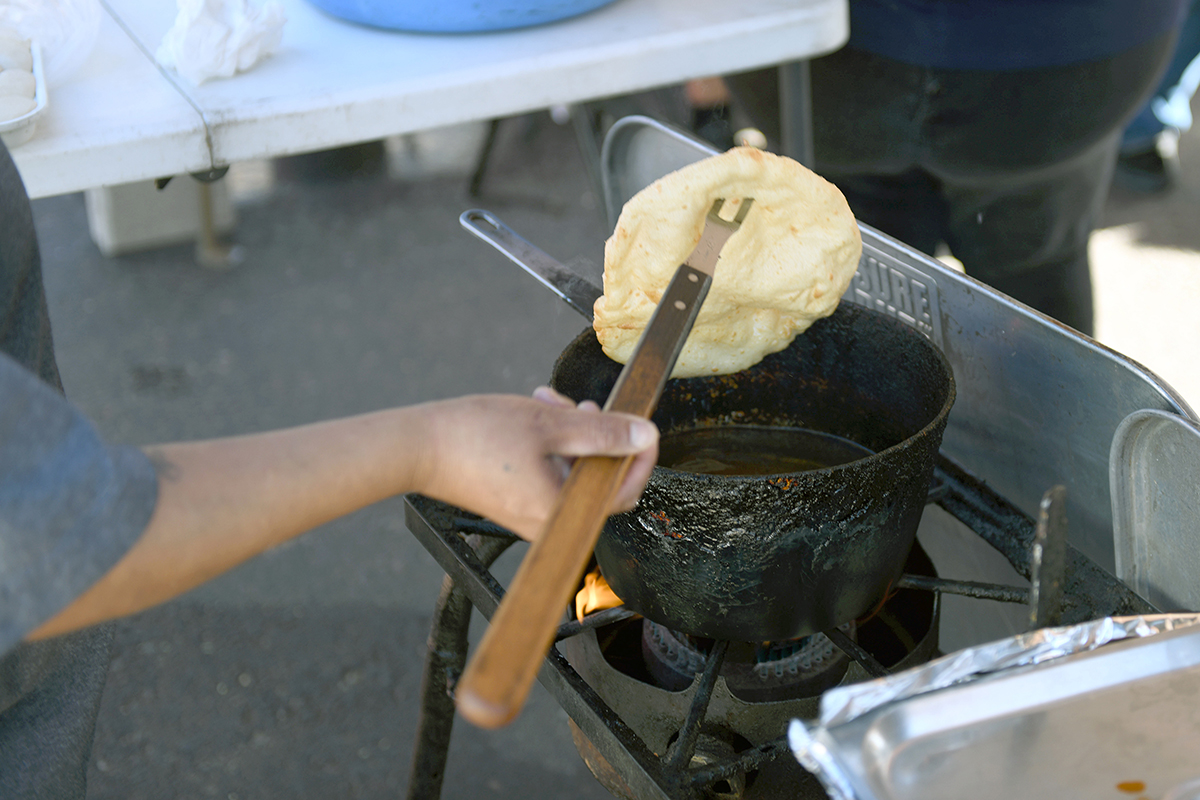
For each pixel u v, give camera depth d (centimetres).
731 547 72
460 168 365
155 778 164
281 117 124
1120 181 342
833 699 52
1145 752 52
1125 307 282
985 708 53
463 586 92
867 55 159
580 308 89
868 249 112
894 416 96
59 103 126
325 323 284
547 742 172
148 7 161
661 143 132
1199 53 302
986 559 110
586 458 54
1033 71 149
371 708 178
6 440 43
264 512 51
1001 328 97
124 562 46
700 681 84
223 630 194
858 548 74
